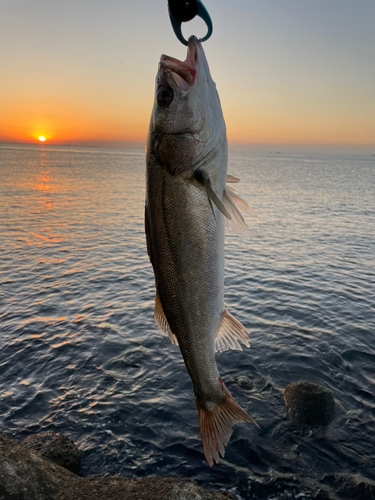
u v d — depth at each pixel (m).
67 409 1.18
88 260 2.83
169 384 1.30
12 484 0.65
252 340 1.57
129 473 0.95
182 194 0.41
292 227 4.20
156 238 0.43
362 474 0.92
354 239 3.62
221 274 0.44
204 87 0.41
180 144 0.40
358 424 1.09
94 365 1.41
